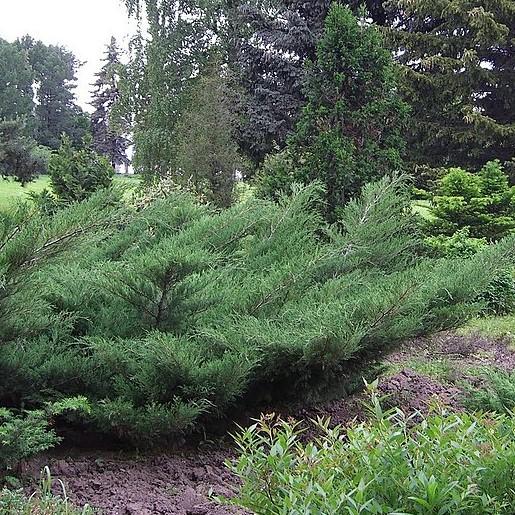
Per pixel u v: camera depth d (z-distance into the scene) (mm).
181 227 5270
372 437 2232
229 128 19016
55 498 2693
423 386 5906
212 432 4109
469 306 4863
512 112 22078
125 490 3219
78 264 4352
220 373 3631
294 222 5254
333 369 4203
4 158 17781
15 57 50031
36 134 49250
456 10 20312
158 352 3500
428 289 4656
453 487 1957
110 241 4902
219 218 4984
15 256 3084
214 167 18203
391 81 11102
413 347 6223
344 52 10805
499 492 2057
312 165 10352
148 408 3496
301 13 21891
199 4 26859
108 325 3979
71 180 12148
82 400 3234
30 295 3352
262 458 2297
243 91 21828
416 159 21219
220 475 3578
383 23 23234
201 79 21953
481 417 2473
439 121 21469
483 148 20984
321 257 4438
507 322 9508
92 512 2713
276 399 4379
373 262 5184
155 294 3807
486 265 5227
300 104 21031
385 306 3941
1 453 2852
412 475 2043
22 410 3221
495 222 13203
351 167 10227
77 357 3645
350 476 2125
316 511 1906
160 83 26609
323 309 4035
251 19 22234
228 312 4160
